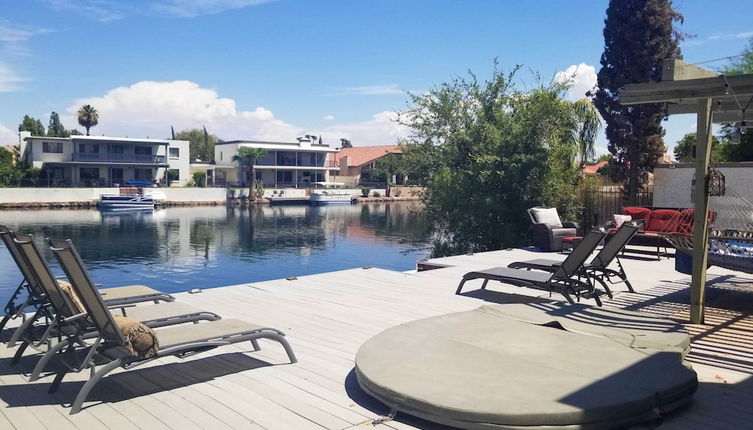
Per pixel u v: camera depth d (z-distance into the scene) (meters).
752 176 14.48
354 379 4.36
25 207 49.25
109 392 4.09
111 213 48.84
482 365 4.00
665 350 4.34
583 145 19.52
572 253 6.63
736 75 5.38
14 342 4.61
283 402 3.90
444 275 9.48
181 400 3.94
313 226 40.25
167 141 62.53
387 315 6.53
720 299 7.49
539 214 13.57
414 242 25.12
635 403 3.37
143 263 24.20
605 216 18.61
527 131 18.20
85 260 25.03
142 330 3.77
